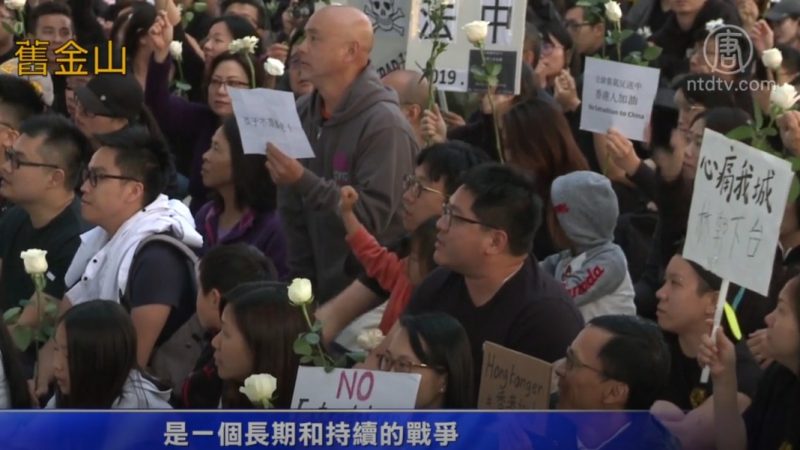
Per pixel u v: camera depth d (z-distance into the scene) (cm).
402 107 1642
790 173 950
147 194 1330
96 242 1366
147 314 1270
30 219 1440
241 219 1495
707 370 1054
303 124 1543
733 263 971
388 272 1280
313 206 1427
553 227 1314
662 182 1484
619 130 1670
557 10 2498
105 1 2641
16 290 1434
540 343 1078
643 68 1666
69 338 1083
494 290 1097
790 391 958
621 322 988
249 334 1066
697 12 2173
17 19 2223
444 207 1109
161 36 1869
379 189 1459
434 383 1001
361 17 1492
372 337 1133
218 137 1477
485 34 1549
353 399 991
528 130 1441
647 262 1511
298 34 1894
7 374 1126
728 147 978
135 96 1700
